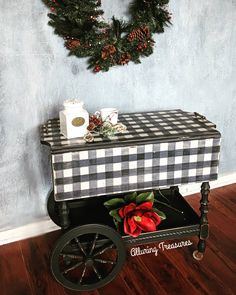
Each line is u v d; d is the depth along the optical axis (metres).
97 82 2.12
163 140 1.70
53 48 1.96
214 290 1.79
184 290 1.79
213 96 2.54
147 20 2.00
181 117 2.07
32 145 2.09
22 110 2.00
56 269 1.71
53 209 2.10
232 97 2.61
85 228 1.70
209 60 2.41
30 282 1.86
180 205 2.16
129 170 1.71
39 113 2.05
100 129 1.78
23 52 1.90
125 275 1.90
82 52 1.93
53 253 1.69
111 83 2.16
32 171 2.15
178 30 2.23
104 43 1.95
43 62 1.96
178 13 2.19
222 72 2.50
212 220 2.38
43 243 2.19
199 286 1.82
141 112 2.21
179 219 2.01
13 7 1.81
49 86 2.02
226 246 2.12
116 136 1.75
